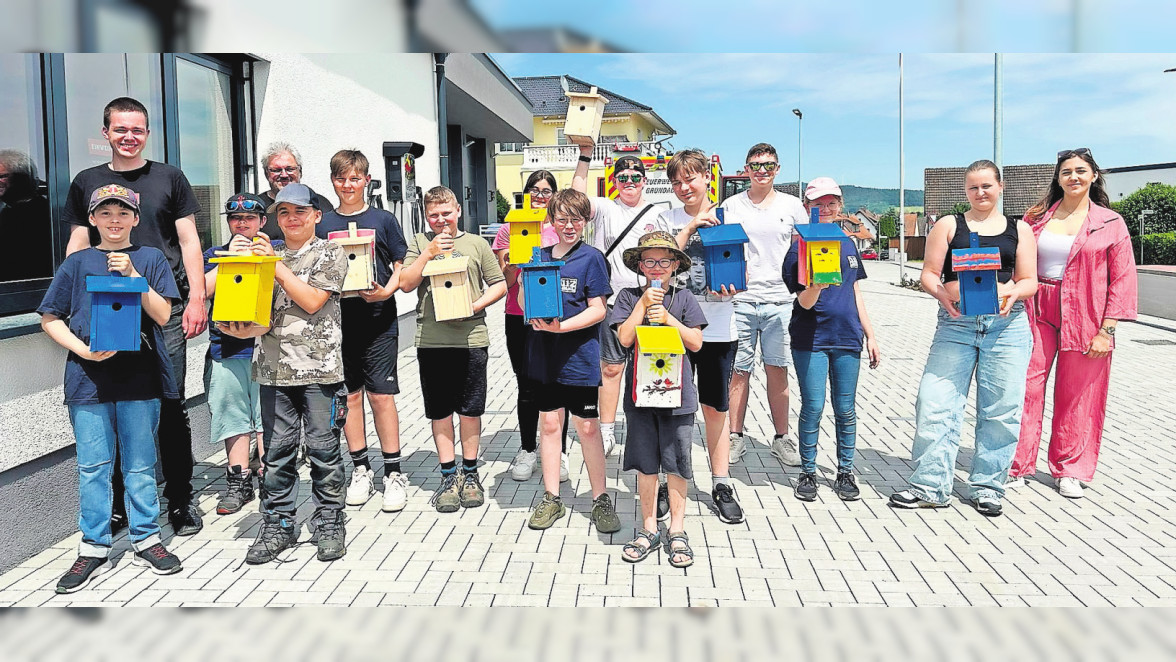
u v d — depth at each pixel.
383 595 3.67
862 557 4.07
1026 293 4.46
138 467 3.93
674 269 4.14
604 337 4.52
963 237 4.57
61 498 4.38
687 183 4.83
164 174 4.38
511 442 6.39
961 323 4.68
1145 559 4.03
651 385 3.90
